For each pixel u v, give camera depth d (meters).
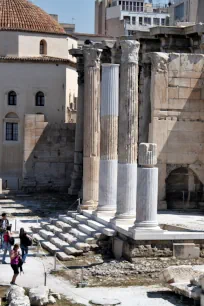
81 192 70.31
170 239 43.25
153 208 43.28
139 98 61.53
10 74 89.88
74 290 38.72
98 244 46.72
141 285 39.72
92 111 58.03
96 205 55.44
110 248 46.62
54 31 93.81
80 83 75.56
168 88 53.78
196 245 43.62
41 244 50.09
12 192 80.56
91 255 46.16
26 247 44.91
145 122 56.44
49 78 90.81
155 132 53.78
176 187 54.72
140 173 43.09
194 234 43.59
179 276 38.50
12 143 89.31
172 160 54.16
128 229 43.91
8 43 90.75
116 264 42.69
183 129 54.16
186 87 54.00
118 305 35.62
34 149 81.62
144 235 42.84
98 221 50.44
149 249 43.00
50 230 52.97
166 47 57.91
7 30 90.56
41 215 63.41
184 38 57.81
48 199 74.62
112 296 37.31
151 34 58.41
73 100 95.06
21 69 90.12
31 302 36.06
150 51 59.78
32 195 78.19
